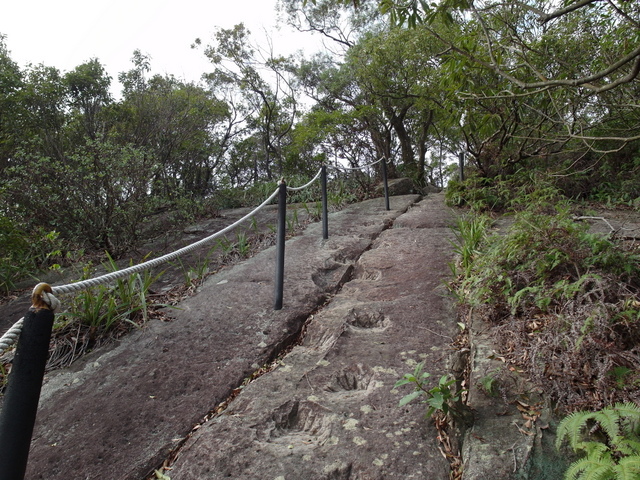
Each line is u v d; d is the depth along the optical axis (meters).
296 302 3.73
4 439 1.21
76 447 2.21
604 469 1.58
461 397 2.33
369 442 2.08
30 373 1.25
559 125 6.43
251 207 9.81
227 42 14.42
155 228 7.27
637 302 2.52
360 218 6.94
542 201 5.45
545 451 1.92
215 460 2.03
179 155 10.82
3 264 5.27
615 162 7.19
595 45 5.25
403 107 10.56
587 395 2.12
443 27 7.10
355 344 3.00
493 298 3.08
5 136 8.08
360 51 9.45
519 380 2.33
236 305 3.73
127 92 11.11
